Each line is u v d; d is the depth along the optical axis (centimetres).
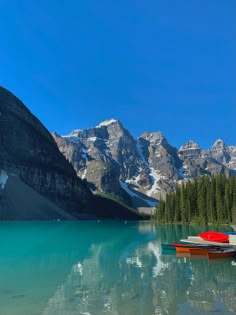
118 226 12519
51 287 2222
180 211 14425
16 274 2675
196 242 4234
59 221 15975
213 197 12156
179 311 1683
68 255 3803
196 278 2488
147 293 2047
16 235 6788
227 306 1759
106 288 2184
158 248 4553
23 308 1767
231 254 3581
